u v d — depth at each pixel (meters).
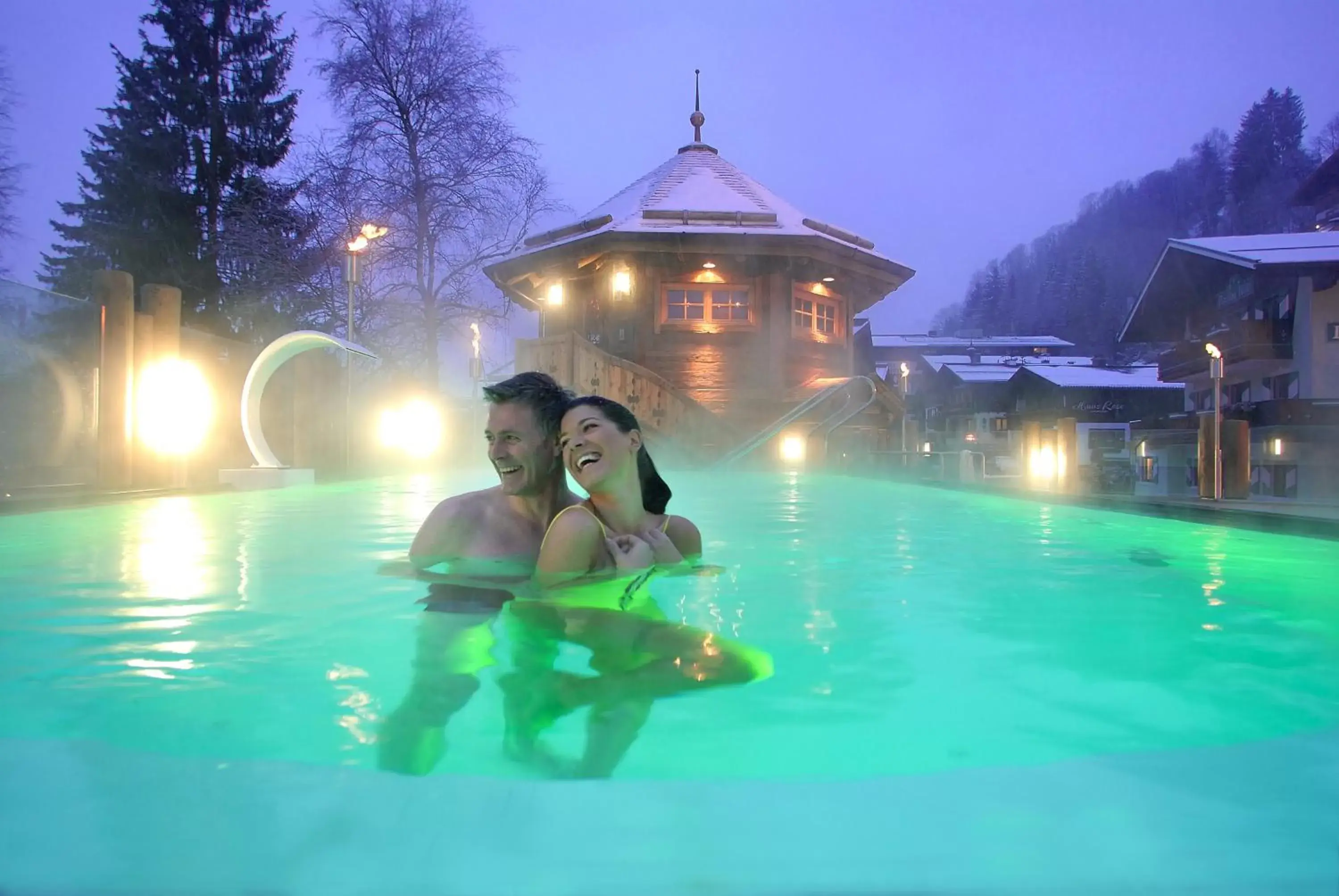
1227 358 26.55
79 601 2.72
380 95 27.45
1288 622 2.36
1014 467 36.31
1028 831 1.04
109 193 32.97
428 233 26.75
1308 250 25.31
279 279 26.47
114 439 8.52
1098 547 4.29
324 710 1.53
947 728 1.43
